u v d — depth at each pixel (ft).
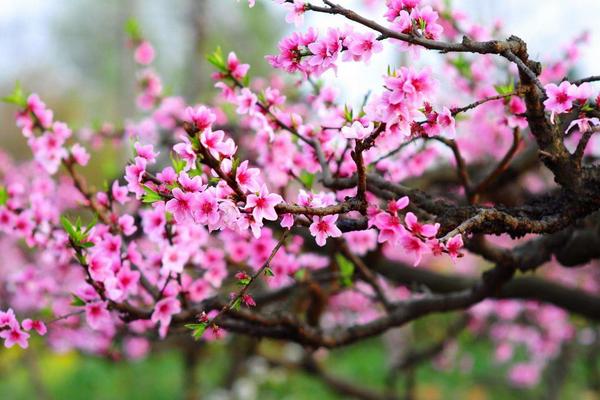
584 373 31.19
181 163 6.21
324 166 7.68
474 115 11.75
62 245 9.31
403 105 5.40
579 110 5.78
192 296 9.38
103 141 14.33
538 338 25.29
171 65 73.92
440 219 6.74
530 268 8.79
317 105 8.73
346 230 6.06
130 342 19.31
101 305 7.60
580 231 9.36
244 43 49.24
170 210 5.45
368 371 37.88
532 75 5.57
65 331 14.30
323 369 21.86
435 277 13.33
